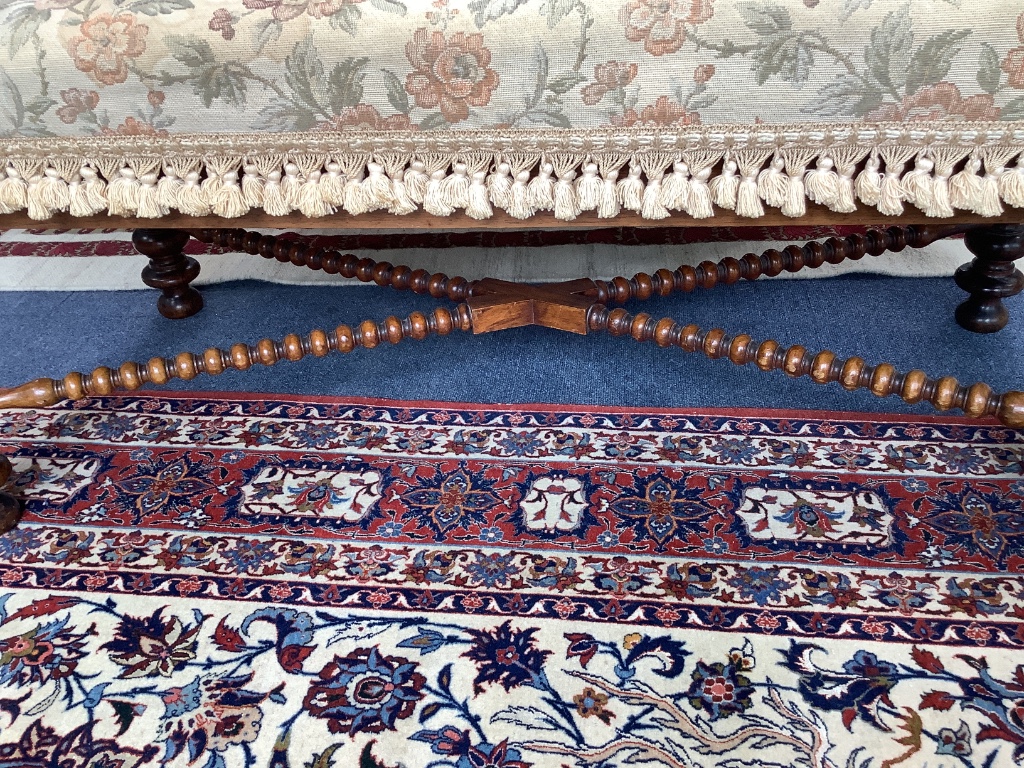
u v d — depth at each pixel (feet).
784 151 1.91
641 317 3.02
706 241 4.50
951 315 3.60
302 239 4.77
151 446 3.05
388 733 1.95
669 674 2.07
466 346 3.62
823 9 1.75
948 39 1.74
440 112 1.96
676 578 2.36
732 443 2.90
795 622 2.20
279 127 2.02
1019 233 3.16
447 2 1.86
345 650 2.18
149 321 3.98
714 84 1.86
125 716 2.02
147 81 1.97
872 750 1.86
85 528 2.66
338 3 1.88
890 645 2.11
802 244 4.40
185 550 2.55
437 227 2.21
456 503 2.68
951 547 2.41
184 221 2.32
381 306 4.00
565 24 1.83
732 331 3.60
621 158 1.98
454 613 2.28
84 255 4.70
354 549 2.52
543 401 3.21
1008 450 2.78
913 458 2.77
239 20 1.90
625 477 2.75
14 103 2.02
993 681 2.01
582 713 1.98
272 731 1.97
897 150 1.88
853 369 2.60
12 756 1.94
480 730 1.95
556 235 4.68
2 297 4.27
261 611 2.31
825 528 2.50
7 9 1.98
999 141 1.83
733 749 1.88
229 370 3.53
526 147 1.99
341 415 3.18
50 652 2.20
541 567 2.42
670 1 1.78
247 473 2.88
